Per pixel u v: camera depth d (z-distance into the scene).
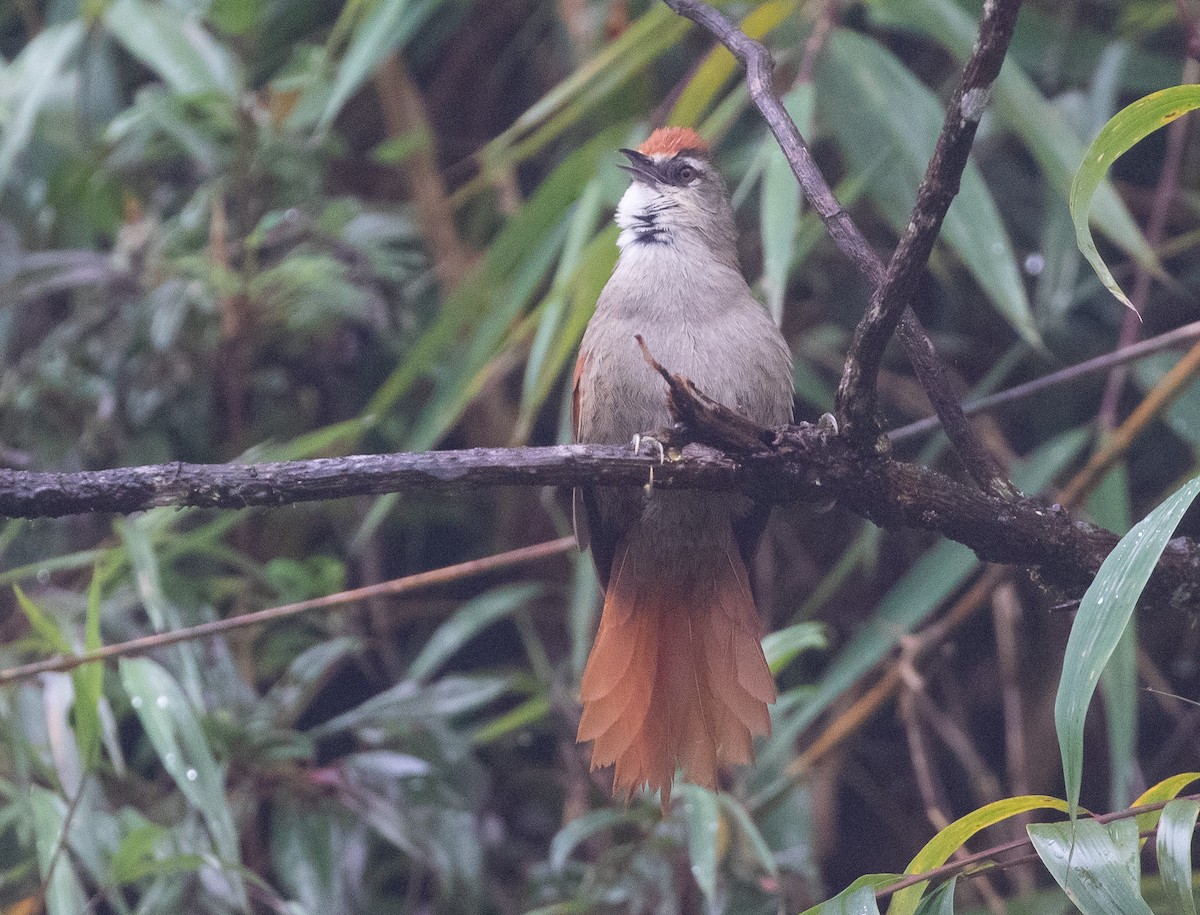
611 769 8.70
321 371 9.98
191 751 6.52
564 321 8.91
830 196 5.47
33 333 10.44
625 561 6.95
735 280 7.20
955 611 8.57
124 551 7.30
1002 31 4.16
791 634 7.38
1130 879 4.17
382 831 7.78
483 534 10.92
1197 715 9.50
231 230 9.56
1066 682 4.03
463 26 11.66
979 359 10.41
